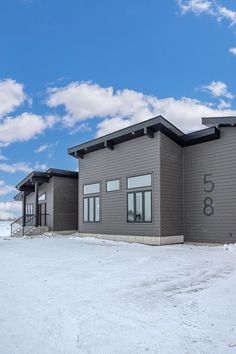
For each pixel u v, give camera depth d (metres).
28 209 26.14
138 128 15.32
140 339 3.62
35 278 7.02
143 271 7.60
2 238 21.25
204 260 9.36
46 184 23.73
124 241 16.33
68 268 8.19
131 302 5.05
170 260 9.34
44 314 4.53
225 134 14.15
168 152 15.20
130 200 16.27
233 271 7.61
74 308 4.77
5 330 3.95
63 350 3.38
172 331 3.85
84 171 19.69
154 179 14.95
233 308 4.68
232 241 13.53
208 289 5.83
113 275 7.15
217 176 14.33
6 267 8.66
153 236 14.79
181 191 15.62
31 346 3.48
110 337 3.69
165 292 5.65
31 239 18.80
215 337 3.67
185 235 15.38
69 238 18.91
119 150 17.17
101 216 18.09
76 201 23.91
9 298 5.39
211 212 14.42
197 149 15.27
